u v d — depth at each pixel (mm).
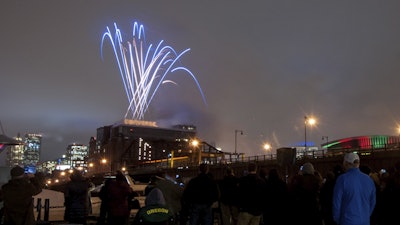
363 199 6602
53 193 16703
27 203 9062
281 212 9555
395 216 8484
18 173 9117
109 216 11305
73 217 12656
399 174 8656
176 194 12477
